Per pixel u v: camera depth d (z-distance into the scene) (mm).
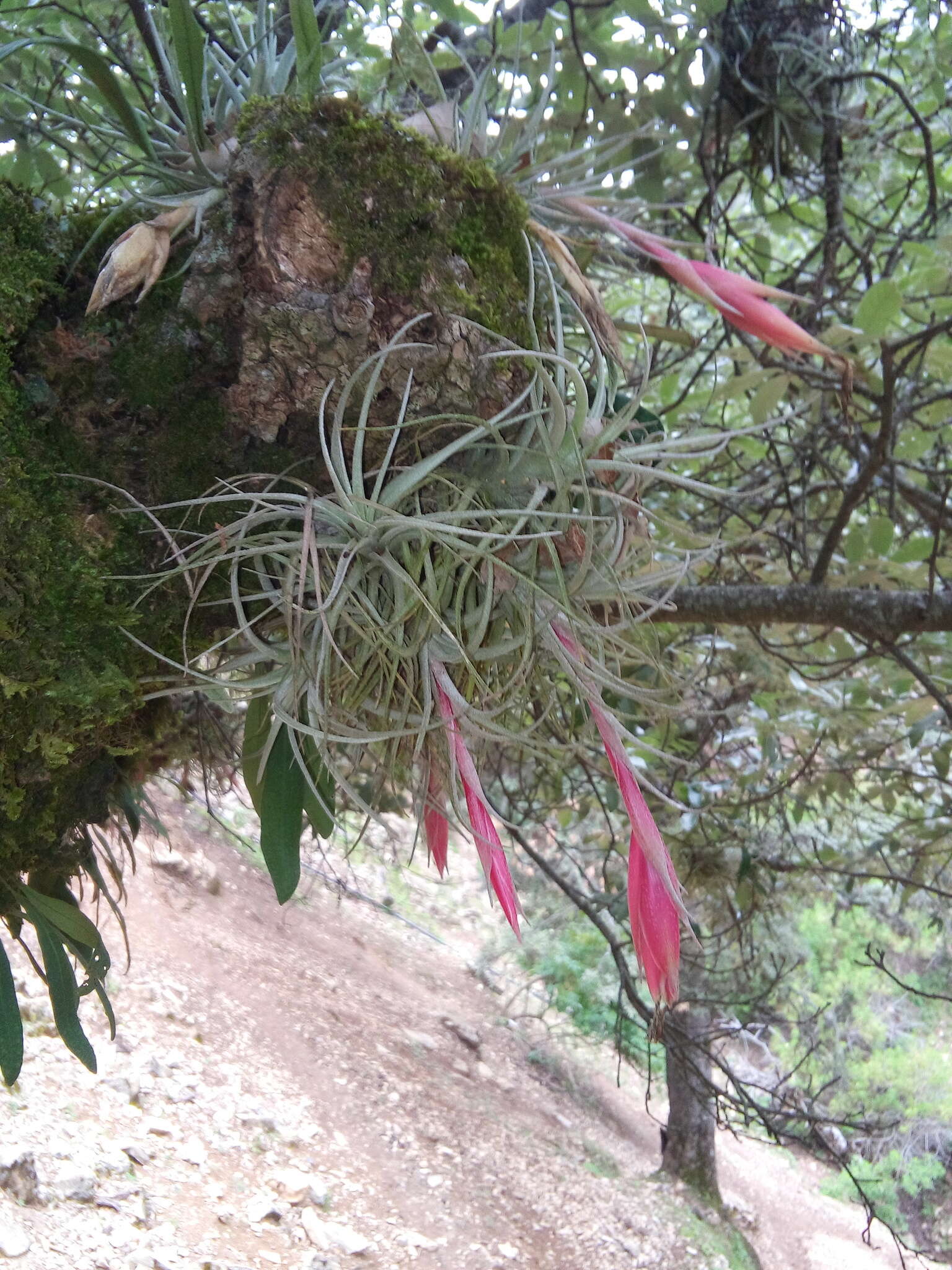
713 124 2697
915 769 3770
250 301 921
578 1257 5426
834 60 2676
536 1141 6848
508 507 978
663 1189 7277
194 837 7066
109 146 1099
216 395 970
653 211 2758
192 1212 3818
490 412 959
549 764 1809
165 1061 4820
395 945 9062
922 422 2729
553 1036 8680
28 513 896
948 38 2855
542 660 1086
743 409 3391
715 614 1955
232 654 1070
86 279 983
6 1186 3252
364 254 914
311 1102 5398
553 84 1145
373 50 2104
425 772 1096
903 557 2516
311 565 972
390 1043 6852
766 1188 9812
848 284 2701
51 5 1690
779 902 4609
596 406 1007
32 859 1047
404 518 900
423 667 994
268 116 923
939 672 2986
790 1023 3340
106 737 1027
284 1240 4008
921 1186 10586
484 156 1111
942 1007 11453
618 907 3033
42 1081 4035
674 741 3141
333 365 923
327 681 945
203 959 6105
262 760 1043
